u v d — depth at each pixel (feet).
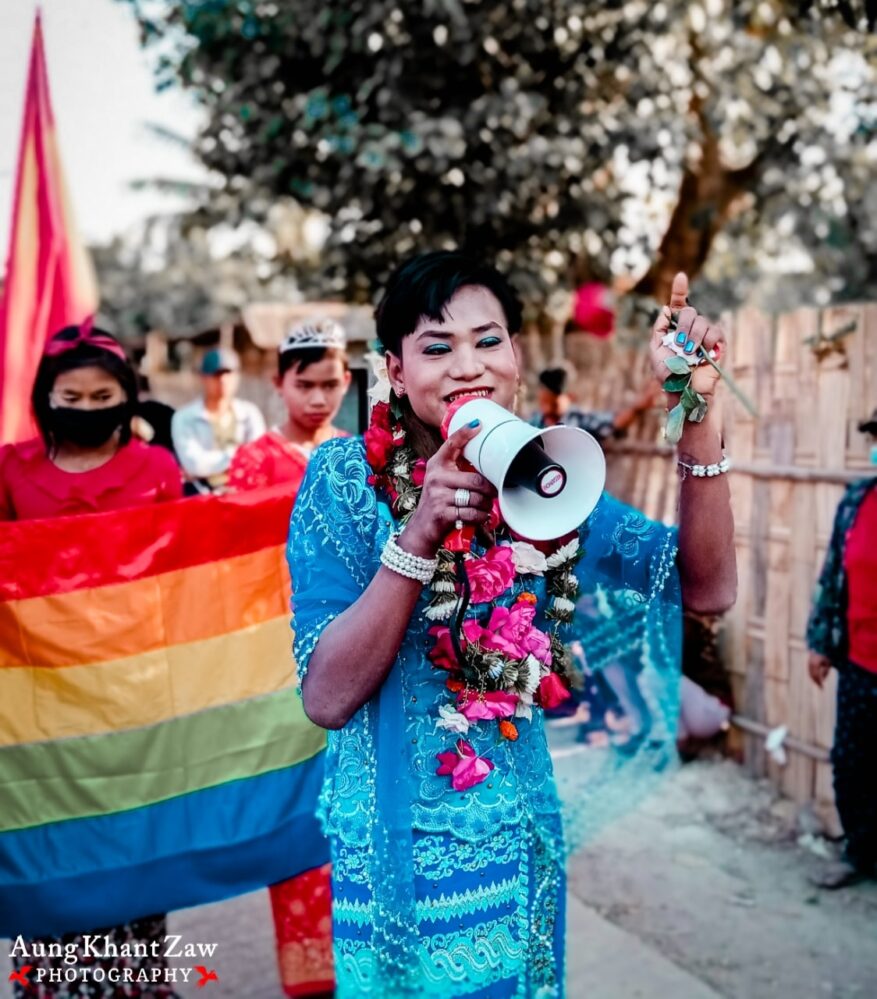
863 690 12.21
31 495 9.70
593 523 6.76
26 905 8.93
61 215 14.55
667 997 10.28
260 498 9.55
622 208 28.68
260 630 9.61
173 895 9.21
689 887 12.67
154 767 9.24
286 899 9.89
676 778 15.72
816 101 26.96
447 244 27.12
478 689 5.97
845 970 10.82
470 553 6.12
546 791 6.48
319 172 26.63
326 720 5.68
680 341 6.03
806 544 14.70
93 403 9.68
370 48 24.25
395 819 5.89
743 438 15.94
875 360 13.79
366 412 9.73
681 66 26.86
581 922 11.80
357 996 6.20
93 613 9.11
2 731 8.95
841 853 13.42
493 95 24.50
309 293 38.06
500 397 6.06
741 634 15.93
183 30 26.53
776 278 54.44
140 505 9.93
